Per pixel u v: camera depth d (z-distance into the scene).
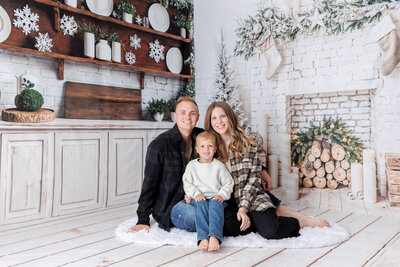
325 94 1.97
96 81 2.20
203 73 2.63
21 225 1.75
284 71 2.13
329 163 1.96
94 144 2.10
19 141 1.76
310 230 1.52
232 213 1.47
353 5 1.83
